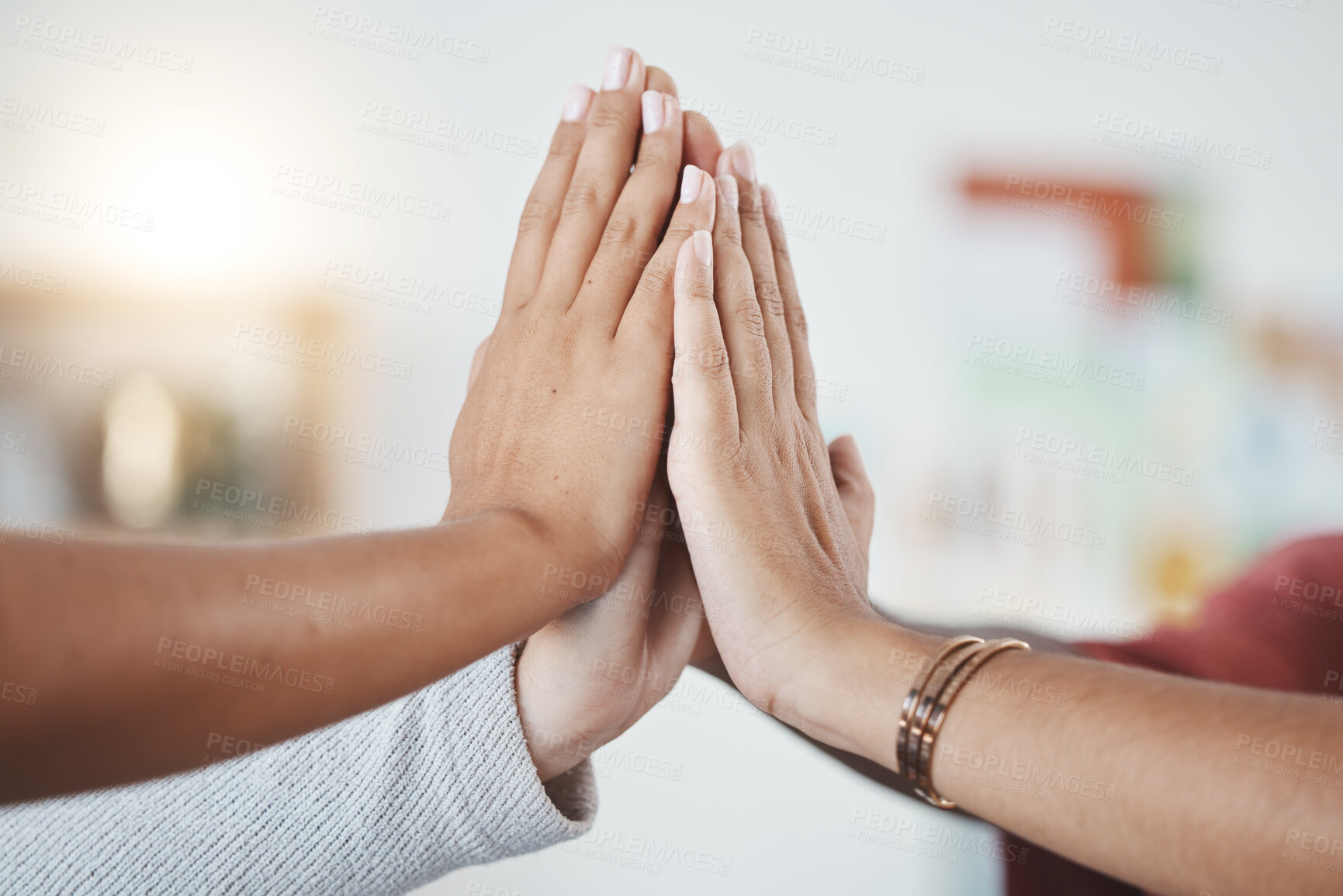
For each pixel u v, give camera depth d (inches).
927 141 69.1
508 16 67.7
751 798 57.1
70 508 64.9
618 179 27.5
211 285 67.2
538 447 22.2
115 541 11.4
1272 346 68.3
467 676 22.0
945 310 68.8
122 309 66.7
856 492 30.1
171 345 66.9
